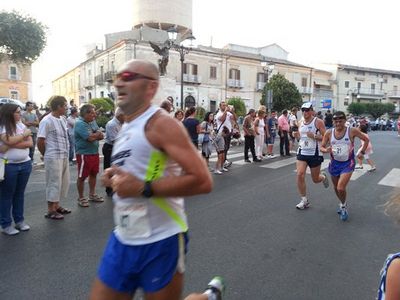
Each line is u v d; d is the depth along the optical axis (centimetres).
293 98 3928
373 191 794
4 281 352
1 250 428
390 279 128
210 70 4144
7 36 2519
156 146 182
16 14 2591
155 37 3809
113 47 3928
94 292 198
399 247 461
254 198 709
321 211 625
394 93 6675
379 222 565
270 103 1983
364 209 643
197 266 392
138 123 186
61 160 549
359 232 517
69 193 731
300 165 642
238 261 407
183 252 195
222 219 568
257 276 370
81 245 447
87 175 628
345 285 354
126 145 187
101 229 508
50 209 554
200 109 1922
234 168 1076
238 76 4388
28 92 4925
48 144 538
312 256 426
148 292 189
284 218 580
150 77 188
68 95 6131
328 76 5931
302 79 5106
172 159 185
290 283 356
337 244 467
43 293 330
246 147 1204
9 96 4781
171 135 178
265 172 1012
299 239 484
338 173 578
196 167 177
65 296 326
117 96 193
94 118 641
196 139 863
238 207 641
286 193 757
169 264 189
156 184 180
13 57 2673
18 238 469
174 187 177
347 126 572
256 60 4494
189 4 4053
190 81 3953
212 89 4178
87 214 580
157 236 188
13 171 472
